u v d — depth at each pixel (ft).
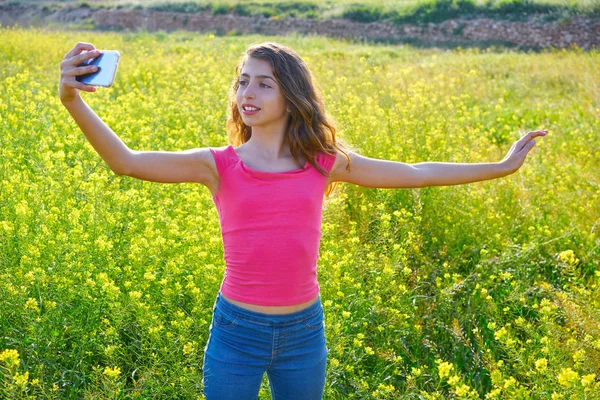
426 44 77.87
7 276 11.65
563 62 47.93
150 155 8.05
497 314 13.67
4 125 20.15
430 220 18.01
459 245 17.70
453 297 15.49
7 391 9.49
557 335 11.59
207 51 47.80
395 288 13.89
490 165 9.38
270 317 8.29
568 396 9.98
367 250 14.98
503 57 53.57
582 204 20.13
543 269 16.89
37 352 10.75
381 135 21.15
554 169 23.03
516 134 30.12
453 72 42.98
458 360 13.33
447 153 21.06
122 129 22.65
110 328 11.02
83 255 12.50
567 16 73.00
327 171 8.72
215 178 8.41
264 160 8.55
